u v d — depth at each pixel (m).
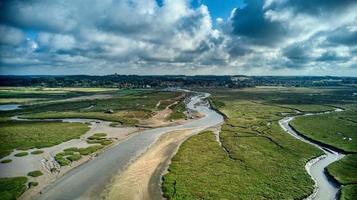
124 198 45.06
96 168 58.38
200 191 46.47
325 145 76.69
